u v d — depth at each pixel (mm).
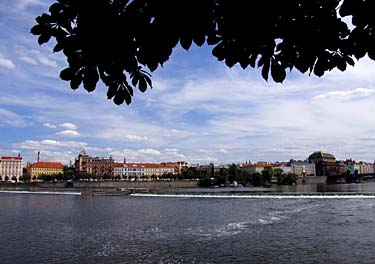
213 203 74375
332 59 4543
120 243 32219
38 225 43938
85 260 26594
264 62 4531
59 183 157125
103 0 3859
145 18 3799
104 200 87438
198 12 3688
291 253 27625
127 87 4559
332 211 54938
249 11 3865
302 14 4203
